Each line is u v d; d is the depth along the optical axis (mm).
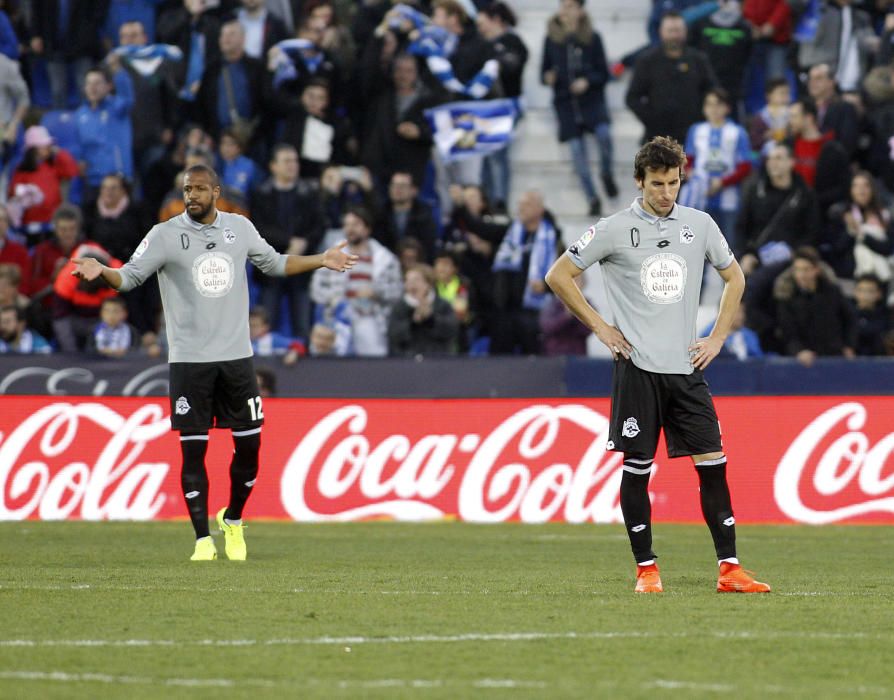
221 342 32906
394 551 36812
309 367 51250
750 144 61938
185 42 63938
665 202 25859
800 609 24141
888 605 24875
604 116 65188
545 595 26047
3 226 56531
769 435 48406
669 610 23859
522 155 66938
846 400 48156
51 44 64125
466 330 56969
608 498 48281
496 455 48812
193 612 23438
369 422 49188
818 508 47938
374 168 62156
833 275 57938
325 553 36000
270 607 24109
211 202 32812
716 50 63938
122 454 49031
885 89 62594
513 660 18938
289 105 60875
